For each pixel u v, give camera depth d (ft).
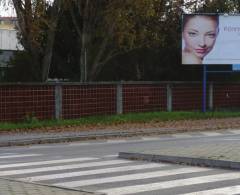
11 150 65.87
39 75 110.42
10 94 92.84
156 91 114.93
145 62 129.49
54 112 98.63
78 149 65.05
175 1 123.03
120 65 129.39
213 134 85.81
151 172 42.50
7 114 92.53
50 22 103.35
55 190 34.01
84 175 41.93
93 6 109.29
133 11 106.73
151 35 118.21
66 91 100.12
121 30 109.40
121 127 93.91
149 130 89.20
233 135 83.46
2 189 34.14
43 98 97.04
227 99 129.29
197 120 109.09
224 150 51.80
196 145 59.67
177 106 119.14
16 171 44.60
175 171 42.75
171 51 128.57
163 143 70.38
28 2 96.94
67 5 106.22
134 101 110.93
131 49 117.60
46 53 107.65
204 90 117.70
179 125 98.17
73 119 99.71
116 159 51.93
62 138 79.20
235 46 118.01
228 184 36.88
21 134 82.69
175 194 33.71
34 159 53.67
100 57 114.52
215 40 117.19
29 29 98.58
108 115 105.91
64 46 125.49
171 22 124.98
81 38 114.21
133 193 34.27
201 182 37.73
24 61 118.52
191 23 116.67
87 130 88.69
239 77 135.95
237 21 117.91
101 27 110.73
